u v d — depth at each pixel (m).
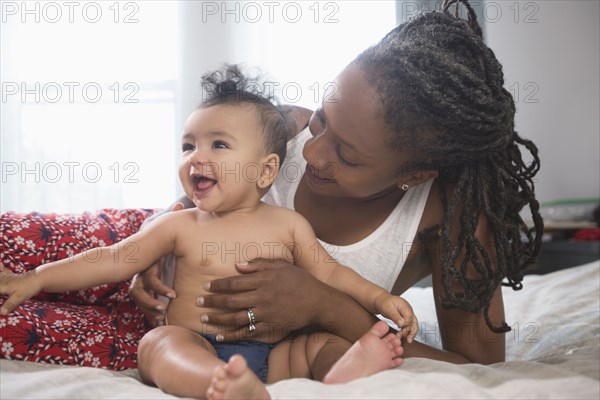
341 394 0.81
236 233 1.12
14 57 3.13
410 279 1.35
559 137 3.36
